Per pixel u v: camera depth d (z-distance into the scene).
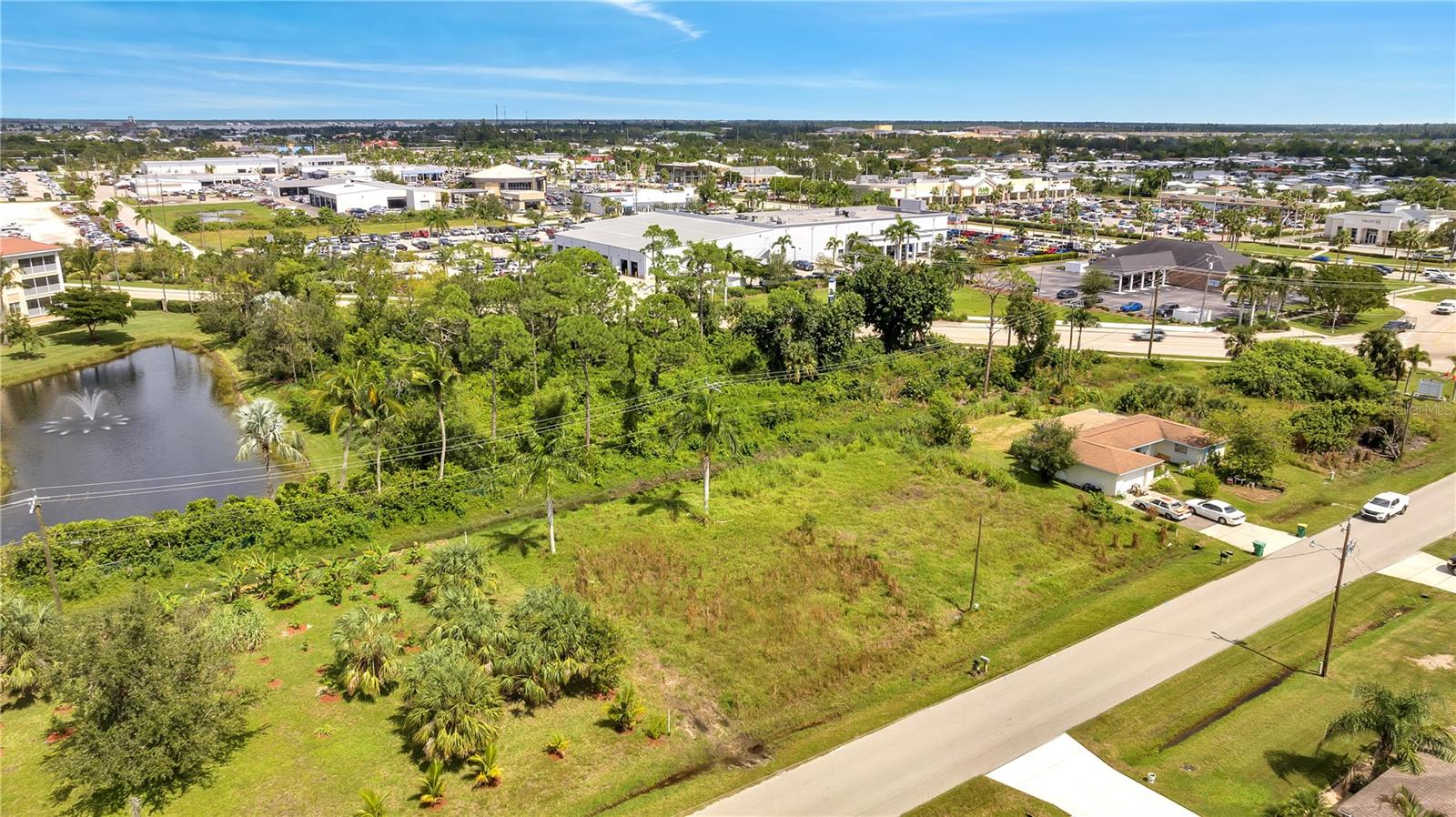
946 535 56.34
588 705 39.22
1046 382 89.00
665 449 70.12
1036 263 159.62
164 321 119.69
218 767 34.47
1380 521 58.84
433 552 49.09
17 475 68.25
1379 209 192.50
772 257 140.50
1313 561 53.25
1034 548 54.62
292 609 46.78
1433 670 41.66
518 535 56.28
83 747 30.64
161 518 54.47
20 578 47.84
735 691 40.38
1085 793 33.72
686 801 33.44
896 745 36.78
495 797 33.31
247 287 110.00
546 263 114.12
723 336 93.31
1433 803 30.64
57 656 32.84
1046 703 39.50
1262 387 84.75
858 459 70.12
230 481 66.94
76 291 107.12
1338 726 33.56
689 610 46.53
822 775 34.94
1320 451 70.81
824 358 87.75
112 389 91.94
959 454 70.19
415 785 33.81
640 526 57.38
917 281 95.12
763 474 66.00
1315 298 115.38
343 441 70.50
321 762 34.88
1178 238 180.38
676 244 126.44
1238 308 124.00
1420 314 121.19
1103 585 50.84
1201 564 52.97
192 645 33.25
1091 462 63.75
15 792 33.03
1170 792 33.72
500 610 45.94
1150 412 78.69
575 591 48.91
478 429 70.19
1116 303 129.62
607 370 83.00
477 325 82.06
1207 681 40.97
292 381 89.75
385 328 94.62
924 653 43.56
